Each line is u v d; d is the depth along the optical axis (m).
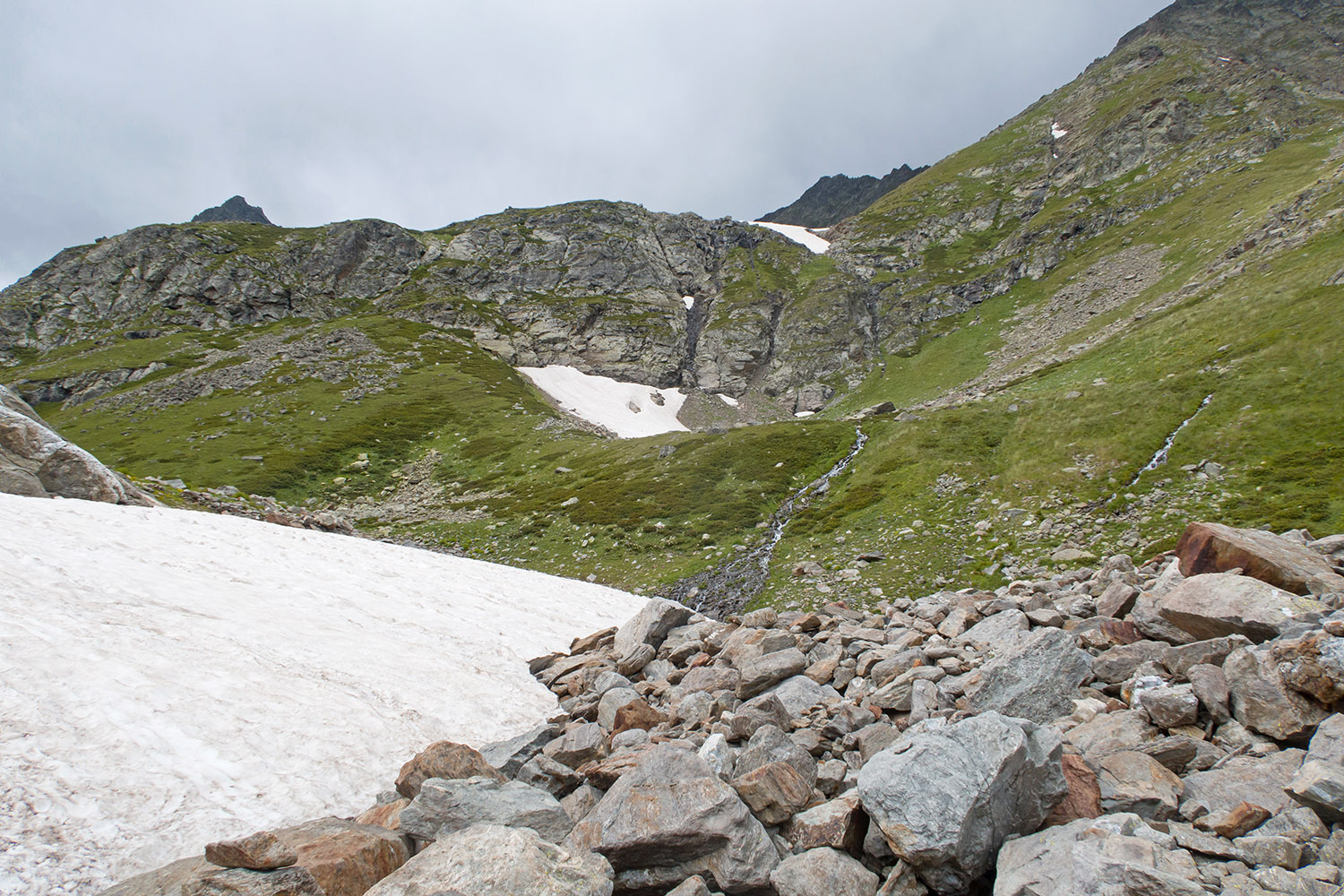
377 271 189.25
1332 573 12.34
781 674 13.31
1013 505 45.38
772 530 54.31
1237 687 8.45
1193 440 44.50
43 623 12.27
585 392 145.88
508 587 29.38
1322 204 77.56
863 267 185.88
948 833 6.23
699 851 7.00
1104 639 12.80
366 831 7.16
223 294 170.75
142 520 24.11
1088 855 5.74
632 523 61.09
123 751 9.10
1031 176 191.75
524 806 7.78
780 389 148.88
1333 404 41.16
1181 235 115.56
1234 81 167.38
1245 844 5.80
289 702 11.88
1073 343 95.00
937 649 13.13
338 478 90.94
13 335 160.00
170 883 6.54
